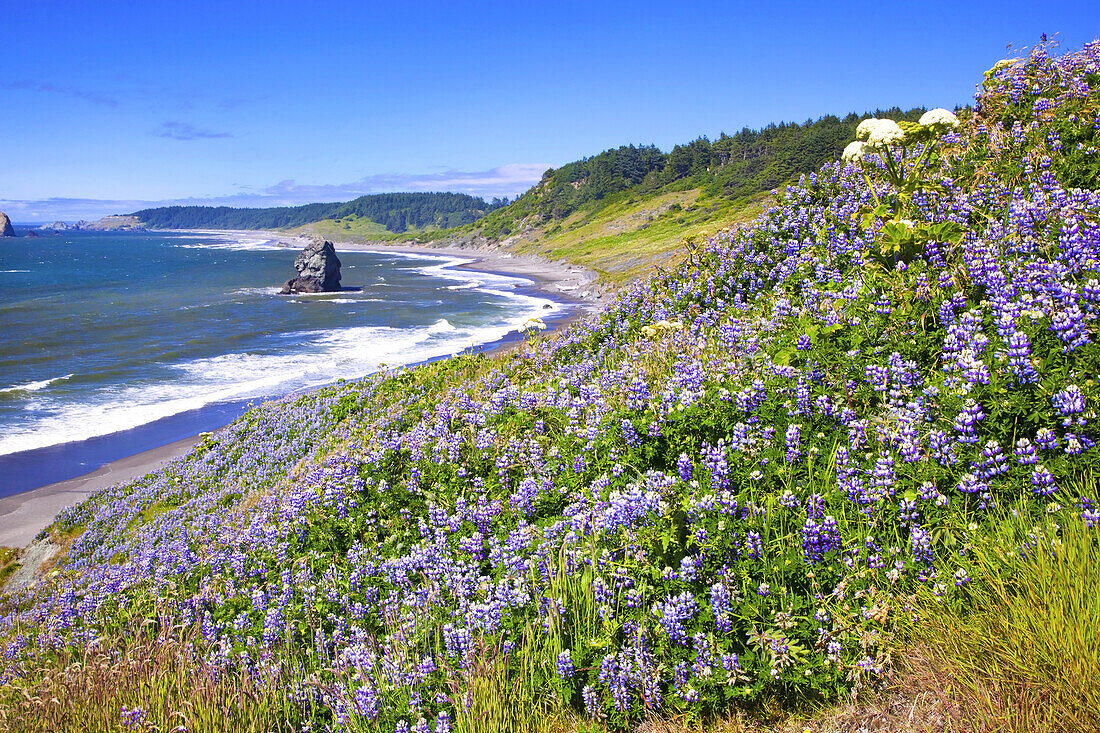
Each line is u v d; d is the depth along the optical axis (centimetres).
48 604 1001
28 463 2727
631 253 11775
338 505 670
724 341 698
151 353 4797
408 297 8619
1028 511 368
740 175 17150
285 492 1005
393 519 626
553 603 429
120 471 2614
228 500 1369
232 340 5297
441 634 471
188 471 1781
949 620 346
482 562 533
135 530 1534
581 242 17512
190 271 13525
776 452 477
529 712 404
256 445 1653
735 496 453
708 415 536
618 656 398
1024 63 925
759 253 932
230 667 526
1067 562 331
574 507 523
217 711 451
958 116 959
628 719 390
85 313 7031
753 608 379
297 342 5169
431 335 5400
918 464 413
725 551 411
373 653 472
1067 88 846
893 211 772
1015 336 422
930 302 554
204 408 3416
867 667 348
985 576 350
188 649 529
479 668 408
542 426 692
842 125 15738
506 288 9838
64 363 4503
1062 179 691
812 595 388
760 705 370
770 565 397
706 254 1034
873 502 411
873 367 500
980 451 400
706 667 374
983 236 631
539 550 480
